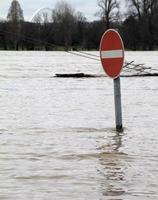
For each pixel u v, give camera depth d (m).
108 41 14.81
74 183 9.95
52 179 10.25
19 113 21.89
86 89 38.56
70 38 147.25
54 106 25.14
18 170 10.98
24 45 164.38
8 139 14.87
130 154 12.69
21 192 9.34
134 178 10.29
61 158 12.21
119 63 14.77
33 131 16.50
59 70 74.81
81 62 108.62
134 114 21.81
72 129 16.94
